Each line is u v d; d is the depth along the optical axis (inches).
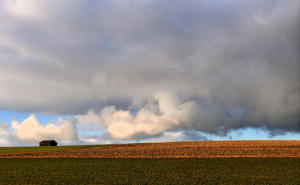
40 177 1150.3
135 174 1211.9
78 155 2130.9
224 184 998.4
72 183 1026.1
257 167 1376.7
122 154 2130.9
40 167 1467.8
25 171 1322.6
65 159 1876.2
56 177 1147.9
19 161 1782.7
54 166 1505.9
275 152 1984.5
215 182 1032.8
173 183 1018.1
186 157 1855.3
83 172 1277.1
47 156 2097.7
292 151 2023.9
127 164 1557.6
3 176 1179.3
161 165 1494.8
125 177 1138.0
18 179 1106.7
